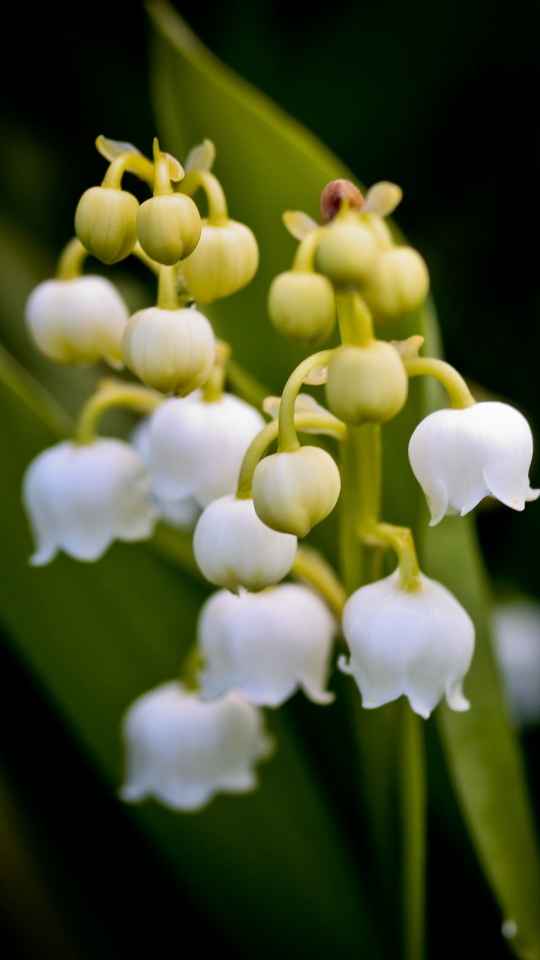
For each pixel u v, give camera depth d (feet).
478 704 0.78
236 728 0.80
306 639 0.76
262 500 0.69
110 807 0.86
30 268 0.90
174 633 0.84
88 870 0.86
